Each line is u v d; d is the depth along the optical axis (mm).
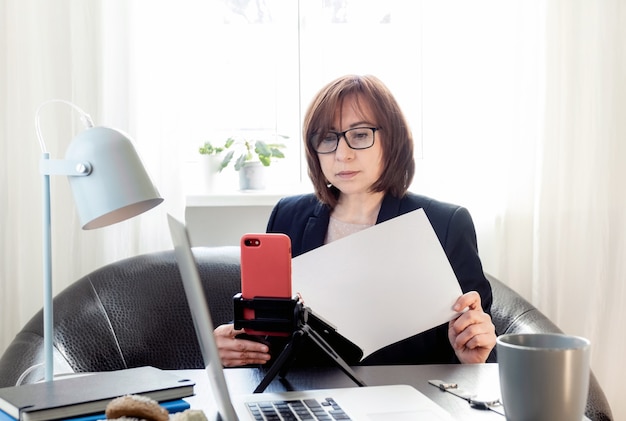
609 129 2395
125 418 753
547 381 729
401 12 2604
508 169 2400
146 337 1948
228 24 2637
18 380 1493
